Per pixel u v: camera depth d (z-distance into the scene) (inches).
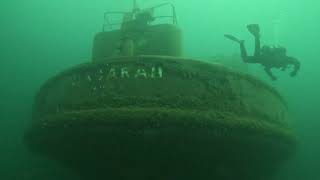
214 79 414.3
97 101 406.0
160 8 1194.0
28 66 987.9
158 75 403.9
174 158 418.6
